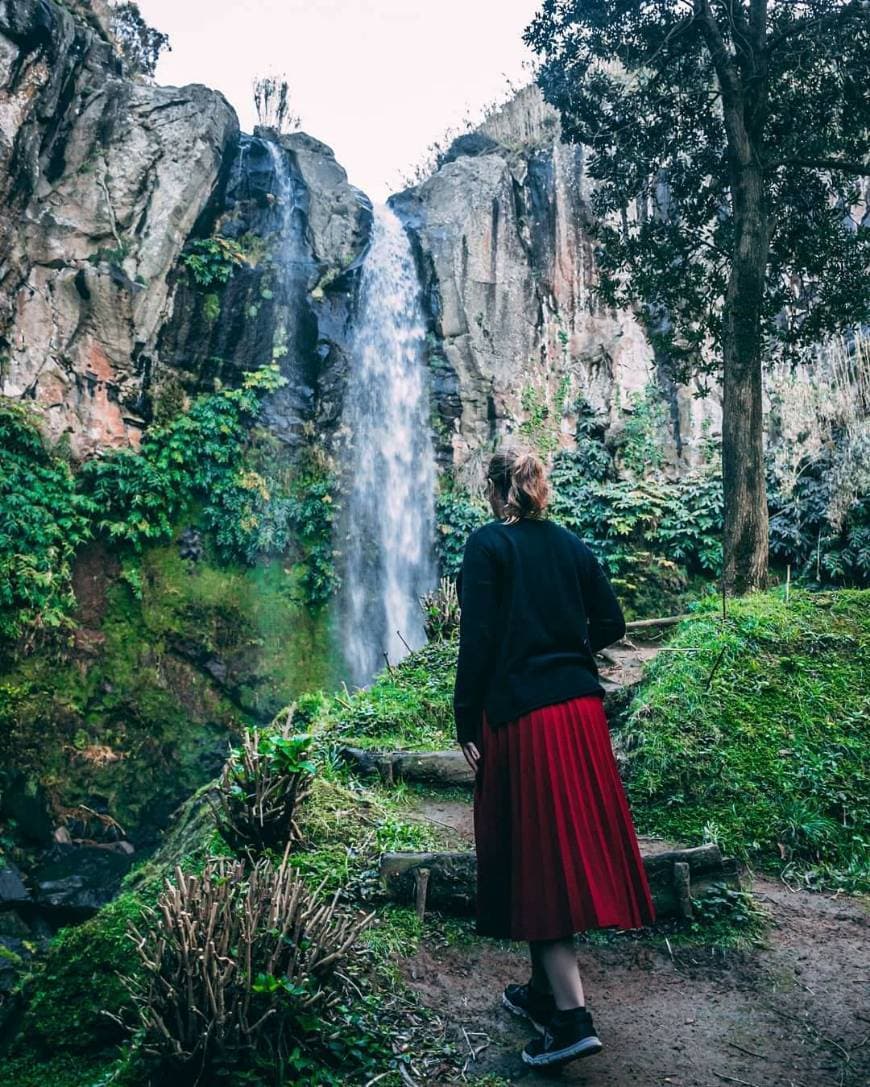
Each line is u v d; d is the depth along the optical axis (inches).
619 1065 90.2
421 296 685.9
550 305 685.3
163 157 568.4
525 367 674.8
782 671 189.6
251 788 134.3
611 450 650.8
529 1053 88.0
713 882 128.3
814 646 198.7
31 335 504.4
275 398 598.2
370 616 602.5
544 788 87.0
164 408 554.6
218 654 532.7
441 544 637.3
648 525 607.2
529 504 99.7
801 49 370.0
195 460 546.3
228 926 92.0
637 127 415.8
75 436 514.6
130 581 508.7
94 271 525.0
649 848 145.4
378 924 119.3
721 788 159.3
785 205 411.2
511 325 681.0
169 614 522.0
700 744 169.2
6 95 495.2
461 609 93.9
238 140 634.2
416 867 126.3
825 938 120.3
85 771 456.4
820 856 144.6
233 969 89.1
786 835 148.4
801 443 530.0
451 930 120.5
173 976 87.7
